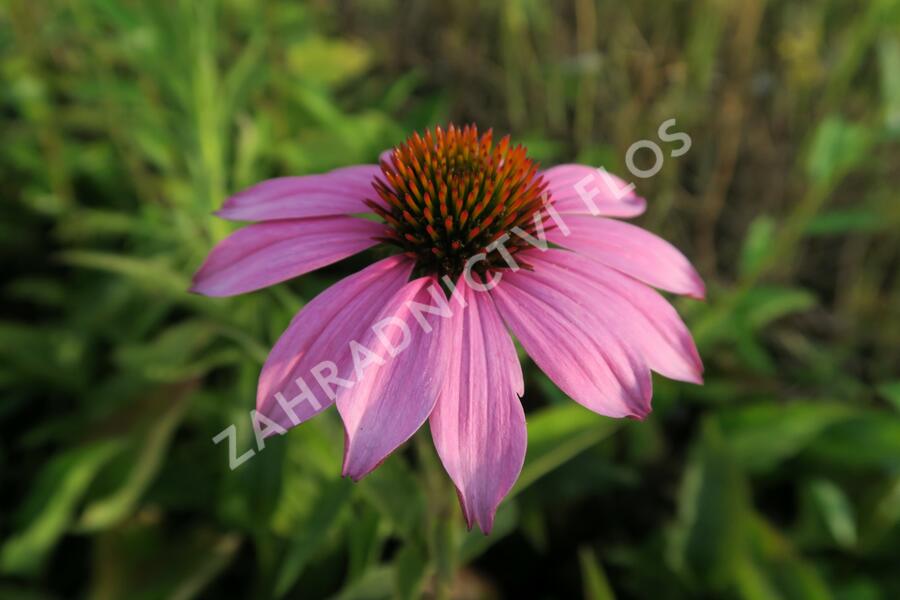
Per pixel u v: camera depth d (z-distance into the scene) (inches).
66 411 13.0
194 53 11.7
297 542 9.5
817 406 11.2
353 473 6.3
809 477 11.9
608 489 11.5
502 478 6.4
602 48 16.4
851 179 15.8
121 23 12.3
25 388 12.7
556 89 15.7
